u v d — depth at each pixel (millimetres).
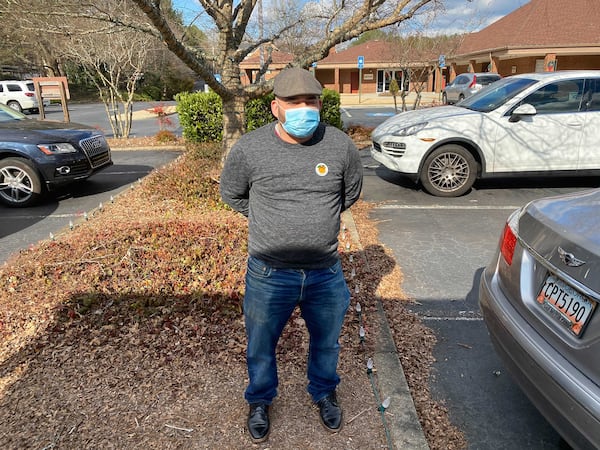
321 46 5145
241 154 1961
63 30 4875
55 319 3268
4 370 2791
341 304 2121
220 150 8320
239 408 2463
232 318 3242
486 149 6250
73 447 2227
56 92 12898
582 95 6199
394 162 6543
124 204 6105
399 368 2773
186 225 4605
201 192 5980
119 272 3787
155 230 4488
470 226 5332
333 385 2340
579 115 6176
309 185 1905
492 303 2395
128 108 14539
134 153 11172
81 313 3326
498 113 6254
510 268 2367
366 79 35312
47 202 6754
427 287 3865
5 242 5098
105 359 2855
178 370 2754
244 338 3033
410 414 2416
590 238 1909
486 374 2797
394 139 6500
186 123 10094
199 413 2434
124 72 13383
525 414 2482
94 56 12719
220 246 4203
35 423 2375
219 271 3730
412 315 3420
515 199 6398
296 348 2936
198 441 2260
